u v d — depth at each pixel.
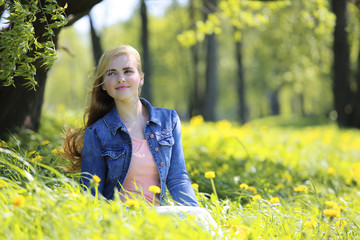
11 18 4.09
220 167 7.65
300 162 9.98
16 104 6.27
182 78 49.69
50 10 4.32
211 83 28.91
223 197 6.01
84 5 5.34
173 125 4.45
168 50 45.34
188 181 4.33
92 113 4.48
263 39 26.00
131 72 4.25
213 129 13.70
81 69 59.75
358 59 22.97
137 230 2.93
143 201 3.80
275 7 13.88
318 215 4.71
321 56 26.53
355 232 4.30
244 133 14.09
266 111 66.69
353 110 22.41
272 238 3.93
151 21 44.50
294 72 29.72
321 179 7.97
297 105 68.94
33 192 3.25
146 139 4.24
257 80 47.81
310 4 14.22
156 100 52.97
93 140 4.18
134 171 4.18
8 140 6.00
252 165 7.97
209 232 3.39
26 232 2.90
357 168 7.67
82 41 57.19
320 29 14.94
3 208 3.16
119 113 4.33
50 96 69.94
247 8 14.16
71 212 3.23
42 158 4.81
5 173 4.15
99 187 4.10
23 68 4.19
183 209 3.68
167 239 2.92
